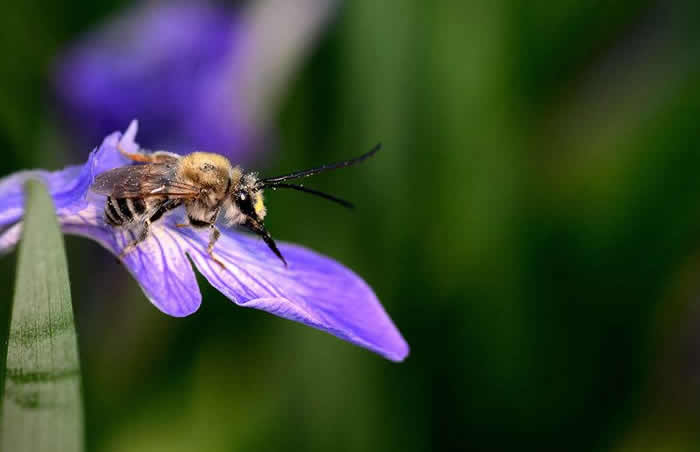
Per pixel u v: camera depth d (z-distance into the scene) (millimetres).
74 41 291
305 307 217
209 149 289
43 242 198
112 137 226
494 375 284
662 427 288
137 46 287
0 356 213
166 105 287
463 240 289
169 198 223
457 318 285
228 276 221
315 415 277
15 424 197
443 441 281
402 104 287
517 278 286
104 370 275
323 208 290
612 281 290
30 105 290
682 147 289
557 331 287
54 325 198
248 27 289
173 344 280
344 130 289
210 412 277
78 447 197
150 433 274
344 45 286
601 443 286
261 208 229
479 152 291
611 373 289
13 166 289
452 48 289
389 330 218
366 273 286
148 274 217
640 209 290
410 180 289
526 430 284
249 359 281
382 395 279
